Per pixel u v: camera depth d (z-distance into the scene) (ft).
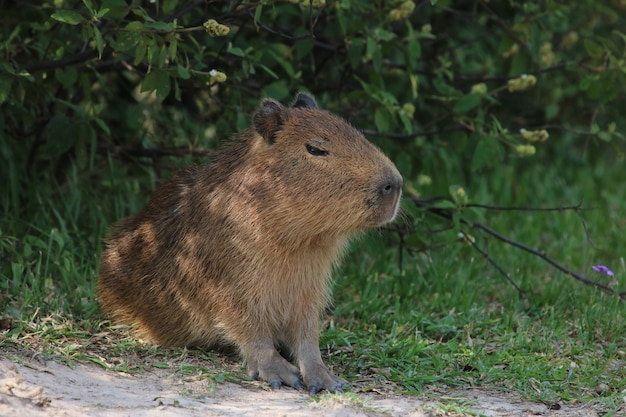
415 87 37.01
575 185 50.44
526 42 39.58
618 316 32.86
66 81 33.06
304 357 26.96
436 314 33.65
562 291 36.17
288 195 25.93
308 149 25.88
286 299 27.37
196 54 33.09
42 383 23.24
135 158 39.17
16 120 37.06
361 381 26.68
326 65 41.34
